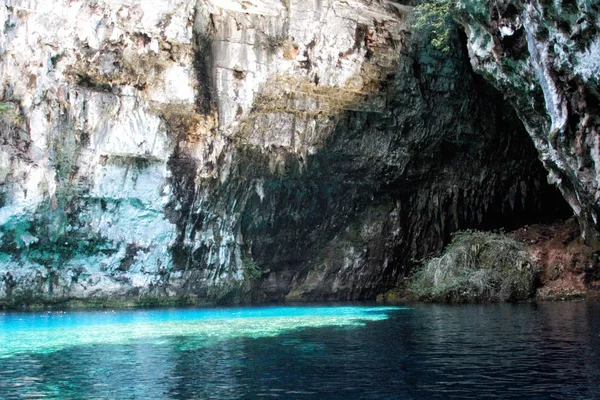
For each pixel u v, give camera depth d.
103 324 13.42
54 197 18.30
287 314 16.05
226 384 7.05
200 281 20.73
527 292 20.53
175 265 20.20
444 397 6.35
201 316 15.49
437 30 22.31
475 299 20.52
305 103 21.19
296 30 20.78
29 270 18.55
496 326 12.38
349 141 22.14
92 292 19.38
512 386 6.78
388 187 23.59
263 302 21.83
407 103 22.41
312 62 20.97
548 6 12.91
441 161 24.06
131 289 19.73
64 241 18.75
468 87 23.39
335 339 10.67
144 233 19.67
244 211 21.44
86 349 9.69
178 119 19.59
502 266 20.95
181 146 19.73
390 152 22.84
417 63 22.42
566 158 14.82
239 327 12.68
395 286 24.23
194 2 19.25
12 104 17.88
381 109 22.08
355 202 23.41
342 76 21.34
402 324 13.07
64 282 19.08
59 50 18.12
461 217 24.95
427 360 8.45
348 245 23.55
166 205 19.67
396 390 6.69
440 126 23.27
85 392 6.73
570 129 14.11
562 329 11.62
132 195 19.25
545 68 13.90
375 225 23.67
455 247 21.83
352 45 21.31
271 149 21.16
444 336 10.91
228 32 20.28
